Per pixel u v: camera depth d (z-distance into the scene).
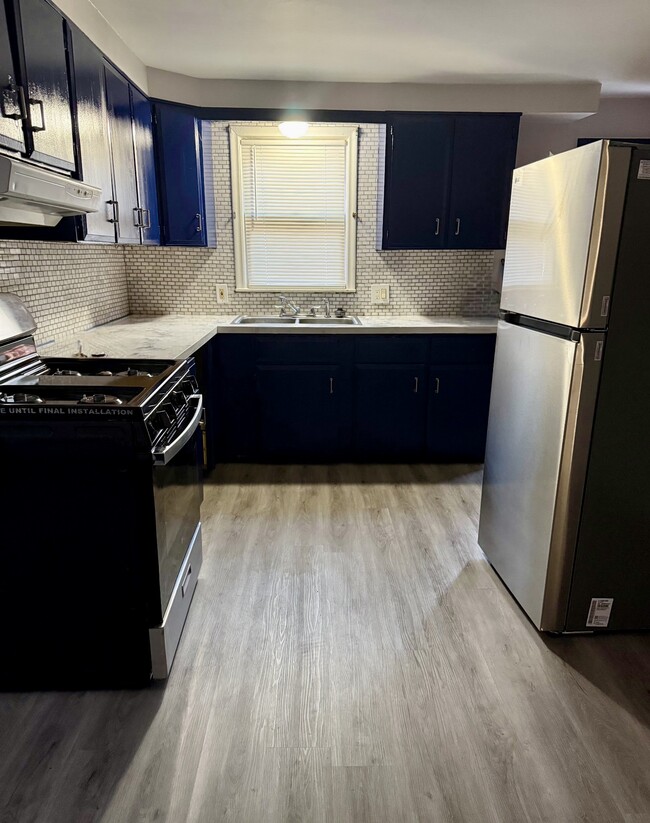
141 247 3.79
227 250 3.84
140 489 1.58
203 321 3.63
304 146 3.72
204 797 1.40
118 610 1.68
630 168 1.59
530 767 1.50
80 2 2.15
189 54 2.85
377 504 3.08
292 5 2.25
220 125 3.62
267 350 3.46
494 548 2.41
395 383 3.54
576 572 1.93
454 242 3.59
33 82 1.75
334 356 3.48
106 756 1.51
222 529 2.78
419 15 2.35
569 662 1.89
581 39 2.61
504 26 2.46
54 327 2.72
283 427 3.59
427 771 1.48
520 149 3.76
